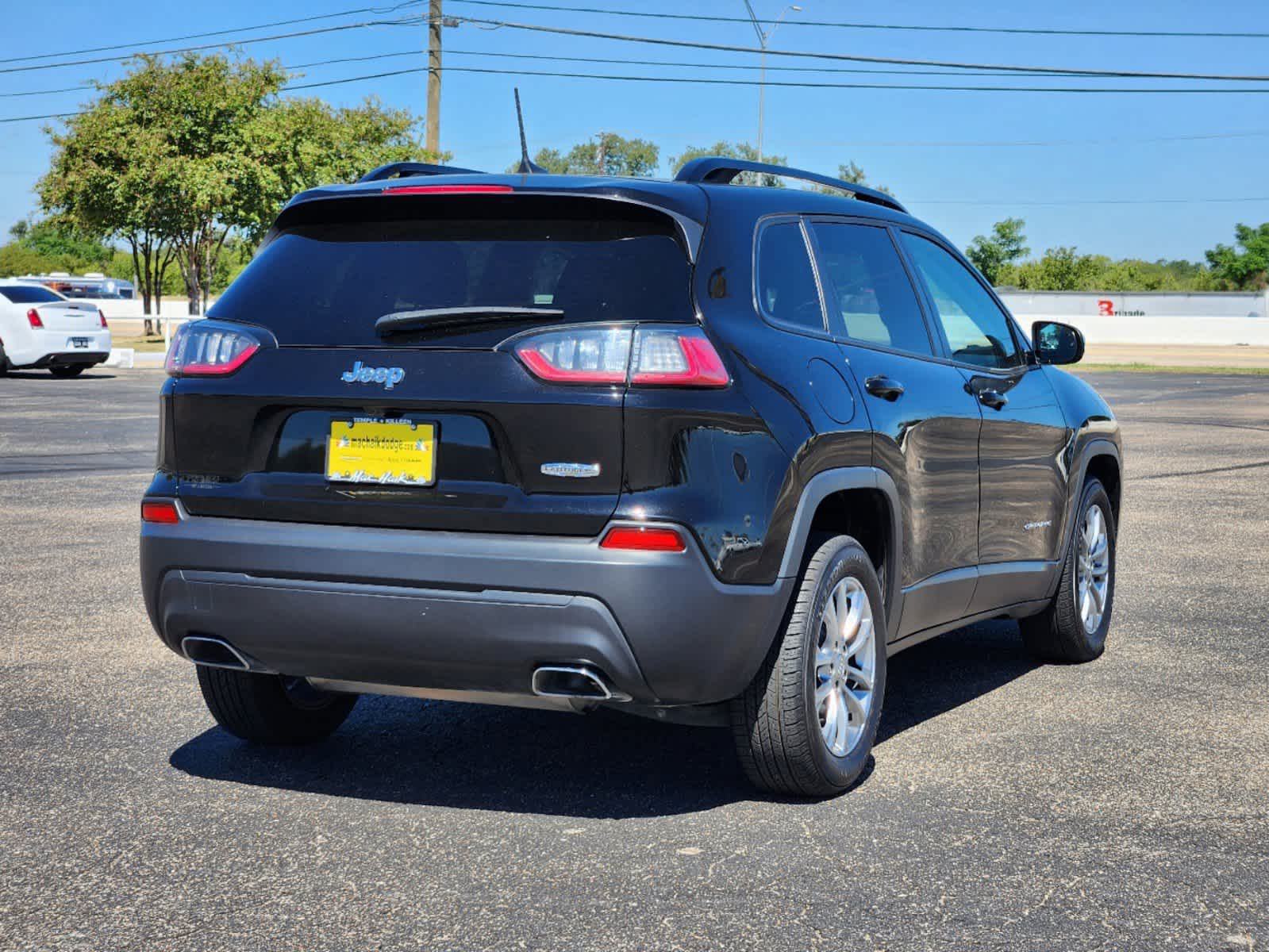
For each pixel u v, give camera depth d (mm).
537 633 3494
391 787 4125
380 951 2992
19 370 26594
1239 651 6055
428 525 3596
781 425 3746
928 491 4539
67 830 3734
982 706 5133
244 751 4469
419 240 3848
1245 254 121625
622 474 3479
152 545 3877
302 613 3682
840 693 4078
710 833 3736
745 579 3611
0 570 7457
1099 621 5957
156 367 28281
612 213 3740
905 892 3330
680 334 3562
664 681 3543
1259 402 24016
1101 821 3859
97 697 5055
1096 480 5965
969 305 5305
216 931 3098
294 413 3758
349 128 40344
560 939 3055
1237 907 3264
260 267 3998
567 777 4242
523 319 3600
